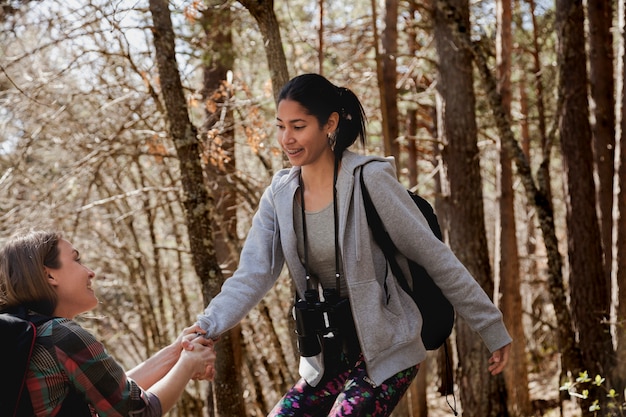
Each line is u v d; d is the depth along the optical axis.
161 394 2.25
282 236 2.34
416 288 2.37
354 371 2.28
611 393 4.22
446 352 2.43
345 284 2.34
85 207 8.18
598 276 8.43
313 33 10.02
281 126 2.29
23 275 2.17
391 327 2.26
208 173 7.81
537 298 14.54
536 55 11.11
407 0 9.01
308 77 2.26
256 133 7.01
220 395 5.80
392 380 2.27
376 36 9.10
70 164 8.98
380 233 2.28
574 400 8.44
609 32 8.63
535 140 12.95
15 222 8.06
